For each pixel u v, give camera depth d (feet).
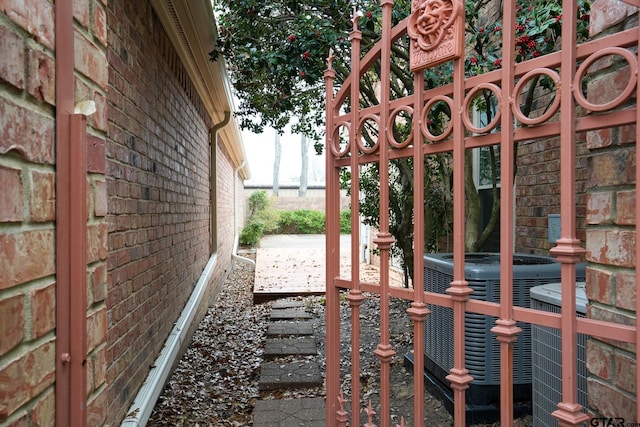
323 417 9.53
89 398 3.48
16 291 2.55
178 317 14.28
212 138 24.06
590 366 4.05
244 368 12.94
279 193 112.06
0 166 2.40
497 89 3.99
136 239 9.08
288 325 17.06
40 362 2.79
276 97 16.14
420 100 4.62
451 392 8.89
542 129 3.73
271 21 14.35
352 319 5.59
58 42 3.05
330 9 13.41
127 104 8.44
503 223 3.96
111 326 7.36
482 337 8.21
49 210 2.93
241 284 29.30
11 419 2.48
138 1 9.31
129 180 8.55
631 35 3.23
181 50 13.88
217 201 25.67
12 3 2.51
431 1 4.36
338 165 5.98
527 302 8.23
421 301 4.73
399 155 5.03
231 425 9.55
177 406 10.38
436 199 16.69
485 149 15.06
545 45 9.22
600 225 3.87
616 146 3.70
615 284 3.71
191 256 17.12
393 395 9.96
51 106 2.98
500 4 13.19
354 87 5.49
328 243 6.03
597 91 3.89
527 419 8.11
